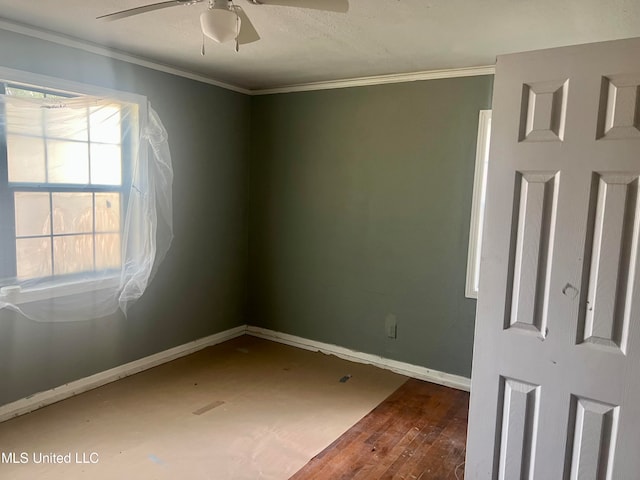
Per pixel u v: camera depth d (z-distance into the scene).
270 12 2.35
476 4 2.19
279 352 4.20
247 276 4.61
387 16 2.38
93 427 2.82
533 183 1.72
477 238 3.42
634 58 1.52
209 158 4.06
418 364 3.75
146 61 3.42
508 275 1.80
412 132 3.62
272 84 4.13
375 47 2.94
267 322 4.55
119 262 3.39
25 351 2.95
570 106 1.63
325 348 4.20
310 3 1.82
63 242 3.06
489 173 1.80
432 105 3.52
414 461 2.58
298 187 4.23
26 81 2.79
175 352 3.95
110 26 2.71
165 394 3.29
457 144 3.45
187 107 3.80
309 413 3.10
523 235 1.75
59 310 3.09
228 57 3.29
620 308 1.60
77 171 3.09
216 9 1.75
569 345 1.69
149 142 3.51
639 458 1.60
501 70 1.74
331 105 3.98
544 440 1.77
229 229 4.37
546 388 1.75
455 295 3.55
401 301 3.79
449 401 3.33
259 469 2.46
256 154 4.45
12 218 2.81
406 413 3.13
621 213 1.57
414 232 3.68
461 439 2.82
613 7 2.17
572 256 1.67
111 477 2.35
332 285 4.12
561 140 1.65
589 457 1.69
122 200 3.36
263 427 2.90
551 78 1.65
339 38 2.78
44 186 2.94
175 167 3.77
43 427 2.80
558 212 1.68
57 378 3.13
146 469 2.43
